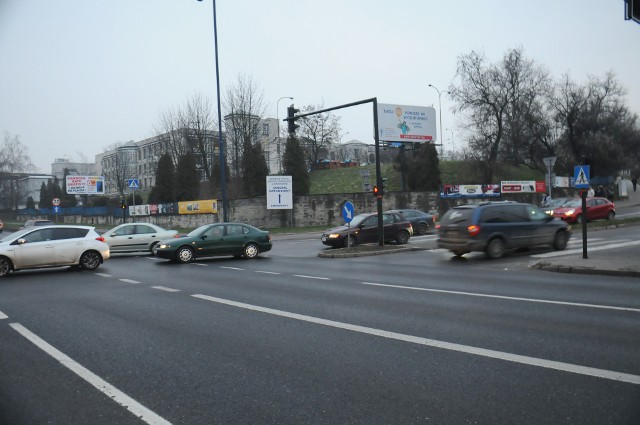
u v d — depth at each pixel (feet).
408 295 31.14
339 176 192.03
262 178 144.77
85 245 51.65
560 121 160.97
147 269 51.93
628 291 29.99
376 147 64.69
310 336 21.43
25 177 346.95
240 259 61.62
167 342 20.99
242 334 22.09
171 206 139.03
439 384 15.16
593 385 14.67
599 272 37.19
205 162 177.37
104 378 16.55
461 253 53.21
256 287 36.52
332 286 36.09
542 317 23.63
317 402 14.03
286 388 15.20
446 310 26.08
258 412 13.46
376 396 14.35
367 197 131.13
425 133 156.97
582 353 17.78
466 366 16.79
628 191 212.23
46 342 21.47
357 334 21.56
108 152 336.90
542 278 36.47
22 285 41.01
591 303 26.61
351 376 16.12
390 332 21.71
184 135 179.11
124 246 69.72
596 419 12.43
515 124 155.12
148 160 293.84
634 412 12.78
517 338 20.06
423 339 20.39
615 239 60.64
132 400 14.55
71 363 18.30
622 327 21.29
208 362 18.04
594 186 171.83
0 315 27.94
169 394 14.96
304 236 103.55
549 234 53.16
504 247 50.55
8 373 17.28
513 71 156.87
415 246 66.49
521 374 15.80
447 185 135.64
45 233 50.62
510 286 33.32
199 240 59.52
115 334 22.63
